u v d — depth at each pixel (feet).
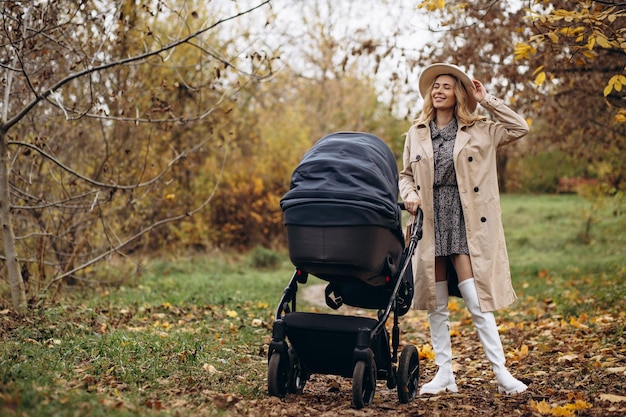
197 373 17.22
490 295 16.78
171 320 27.68
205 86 29.07
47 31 25.76
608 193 50.67
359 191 14.53
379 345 15.51
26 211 33.73
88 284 37.09
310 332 15.26
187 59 47.21
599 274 44.19
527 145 45.39
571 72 32.58
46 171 34.40
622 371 18.22
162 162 48.70
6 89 24.94
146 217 47.24
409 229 17.46
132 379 15.83
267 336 25.12
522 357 21.91
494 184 17.20
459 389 18.15
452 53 32.17
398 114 85.71
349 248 14.44
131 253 49.03
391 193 15.23
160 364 17.53
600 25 18.95
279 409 14.52
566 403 15.57
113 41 29.35
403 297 16.69
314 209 14.58
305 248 14.69
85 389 14.23
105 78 35.06
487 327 16.87
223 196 67.26
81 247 35.01
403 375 15.72
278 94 82.17
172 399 14.58
